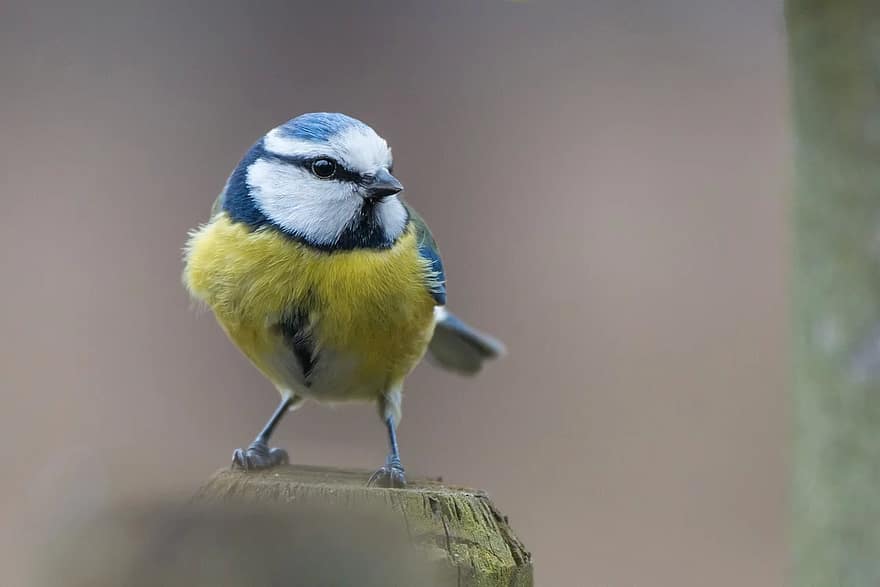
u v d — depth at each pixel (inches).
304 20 527.2
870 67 200.4
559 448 427.8
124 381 450.9
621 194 491.8
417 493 182.9
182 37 522.3
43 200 484.4
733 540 387.9
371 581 163.3
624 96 512.1
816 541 209.0
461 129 514.6
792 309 217.9
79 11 516.7
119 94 512.1
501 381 448.5
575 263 481.7
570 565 383.2
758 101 501.0
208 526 158.9
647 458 414.0
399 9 531.8
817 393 208.8
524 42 525.7
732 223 479.5
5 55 505.4
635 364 442.9
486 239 494.6
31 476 392.5
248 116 518.0
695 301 459.2
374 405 287.9
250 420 453.1
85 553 159.6
